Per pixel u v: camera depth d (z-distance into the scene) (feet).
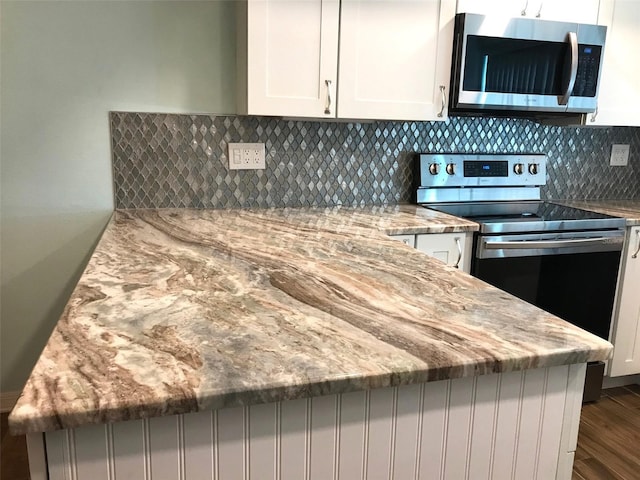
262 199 8.25
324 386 2.68
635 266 8.29
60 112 7.30
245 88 7.16
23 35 7.01
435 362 2.90
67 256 7.66
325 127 8.34
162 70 7.56
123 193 7.69
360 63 7.32
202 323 3.36
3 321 7.63
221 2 7.63
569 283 7.92
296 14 6.95
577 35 7.91
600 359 3.21
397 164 8.83
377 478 3.15
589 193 10.06
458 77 7.61
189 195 7.93
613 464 6.96
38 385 2.52
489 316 3.65
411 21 7.40
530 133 9.43
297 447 2.95
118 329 3.22
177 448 2.74
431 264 4.99
